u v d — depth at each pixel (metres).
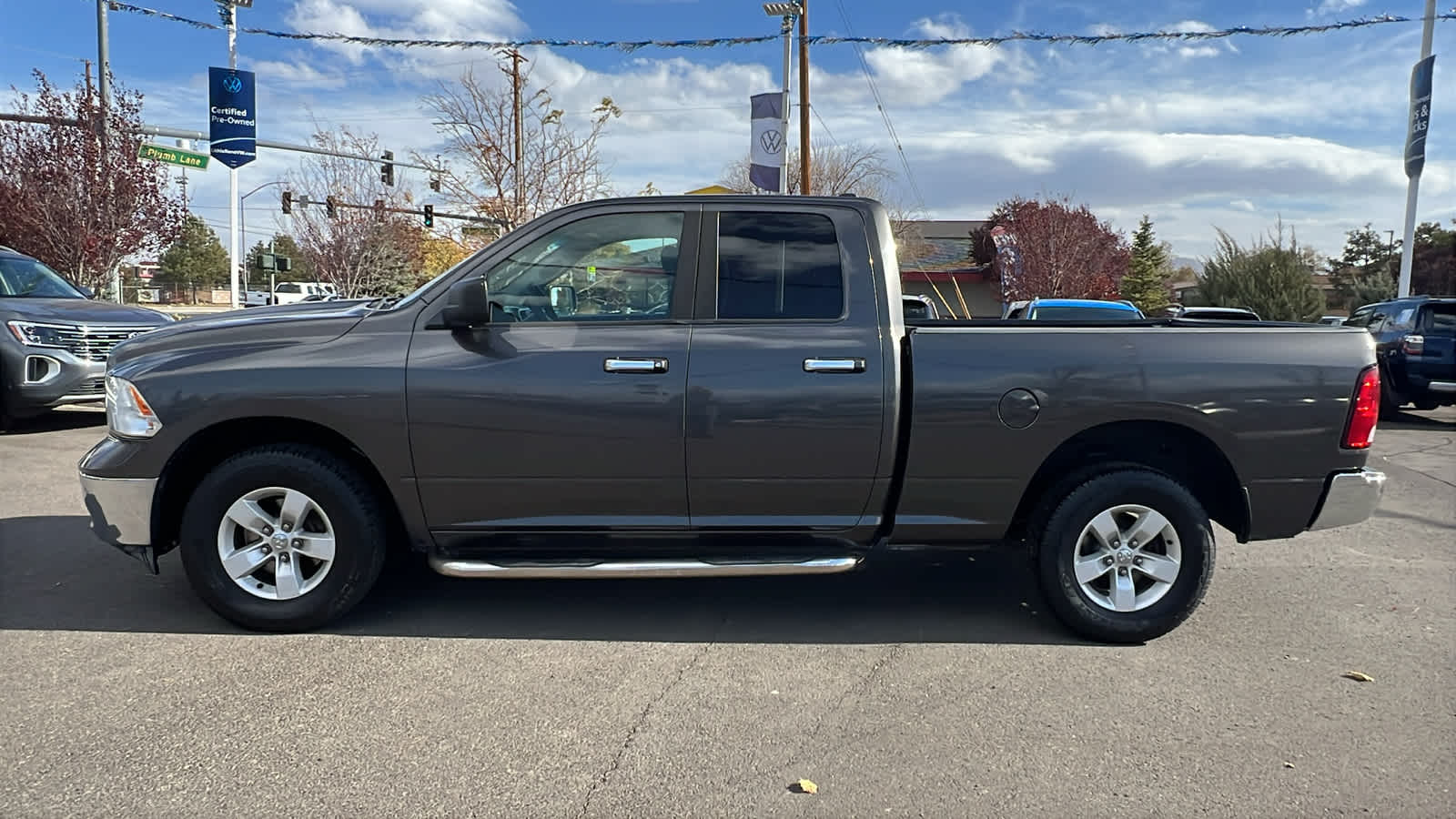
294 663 4.00
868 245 4.33
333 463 4.23
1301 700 3.75
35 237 16.16
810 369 4.14
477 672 3.95
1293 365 4.20
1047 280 29.61
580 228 4.34
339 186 28.22
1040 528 4.32
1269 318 30.95
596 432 4.15
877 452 4.20
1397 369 13.15
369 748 3.28
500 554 4.36
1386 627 4.59
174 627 4.39
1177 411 4.18
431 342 4.18
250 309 5.18
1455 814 2.93
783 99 19.27
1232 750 3.33
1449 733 3.47
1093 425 4.20
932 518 4.34
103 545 5.66
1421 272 45.81
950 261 32.97
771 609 4.83
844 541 4.39
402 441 4.15
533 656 4.14
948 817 2.89
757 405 4.14
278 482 4.20
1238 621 4.68
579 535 4.32
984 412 4.18
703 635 4.43
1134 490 4.23
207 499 4.18
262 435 4.40
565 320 4.25
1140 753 3.30
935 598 5.04
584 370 4.14
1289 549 6.10
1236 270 32.25
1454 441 11.44
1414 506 7.46
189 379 4.12
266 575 4.38
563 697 3.72
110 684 3.75
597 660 4.11
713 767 3.18
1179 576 4.28
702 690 3.80
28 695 3.64
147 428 4.13
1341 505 4.25
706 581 5.32
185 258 66.25
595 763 3.20
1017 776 3.14
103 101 16.78
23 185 16.03
